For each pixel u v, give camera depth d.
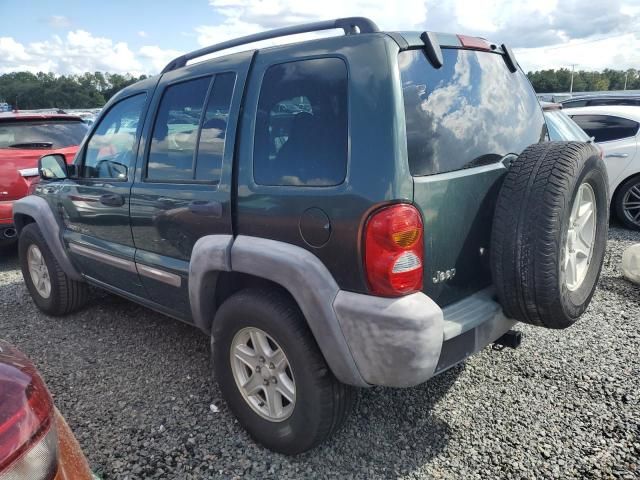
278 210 2.35
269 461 2.56
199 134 2.82
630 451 2.51
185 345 3.83
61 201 3.99
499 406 2.91
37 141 6.47
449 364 2.23
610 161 6.79
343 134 2.18
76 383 3.35
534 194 2.25
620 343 3.57
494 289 2.54
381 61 2.14
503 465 2.46
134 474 2.50
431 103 2.28
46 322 4.39
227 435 2.78
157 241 3.10
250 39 2.79
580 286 2.63
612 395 2.97
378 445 2.64
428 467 2.47
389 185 2.03
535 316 2.34
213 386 3.25
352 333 2.15
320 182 2.22
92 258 3.77
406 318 2.02
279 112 2.43
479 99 2.59
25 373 1.44
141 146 3.23
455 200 2.27
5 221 5.95
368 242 2.06
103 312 4.53
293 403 2.46
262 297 2.47
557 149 2.41
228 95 2.69
